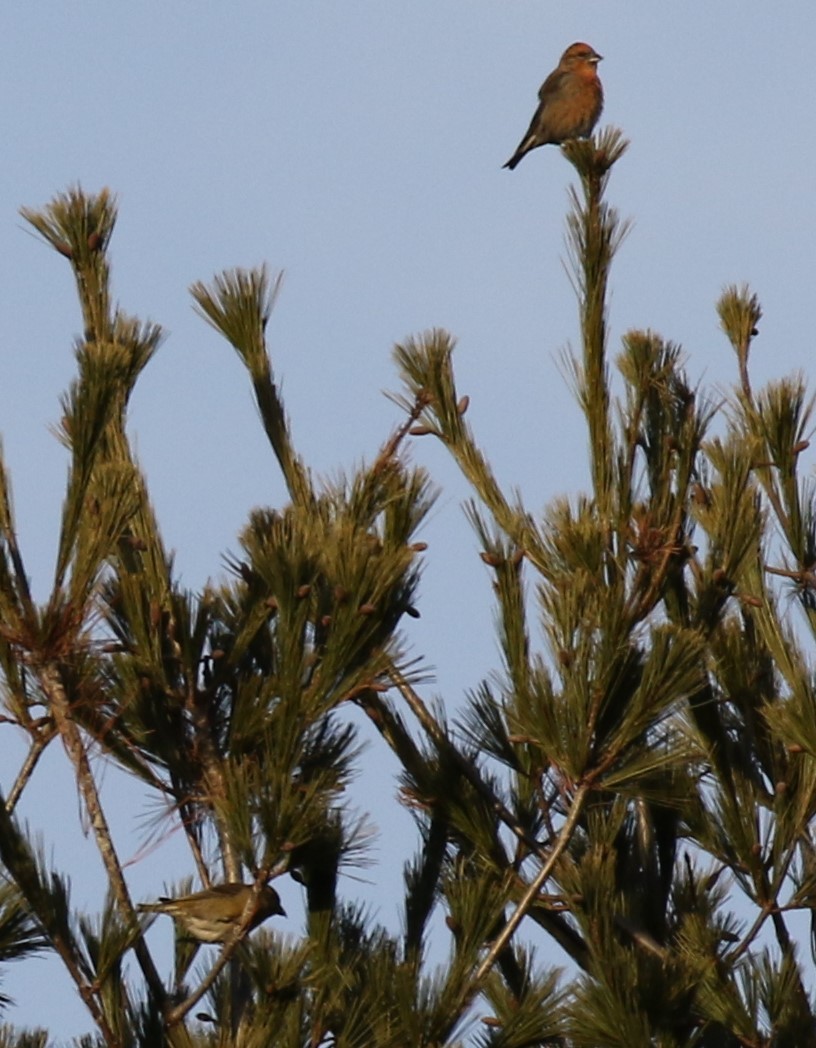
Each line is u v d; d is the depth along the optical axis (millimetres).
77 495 9211
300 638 9609
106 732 9914
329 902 10406
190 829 10711
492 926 10109
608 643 9914
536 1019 10320
